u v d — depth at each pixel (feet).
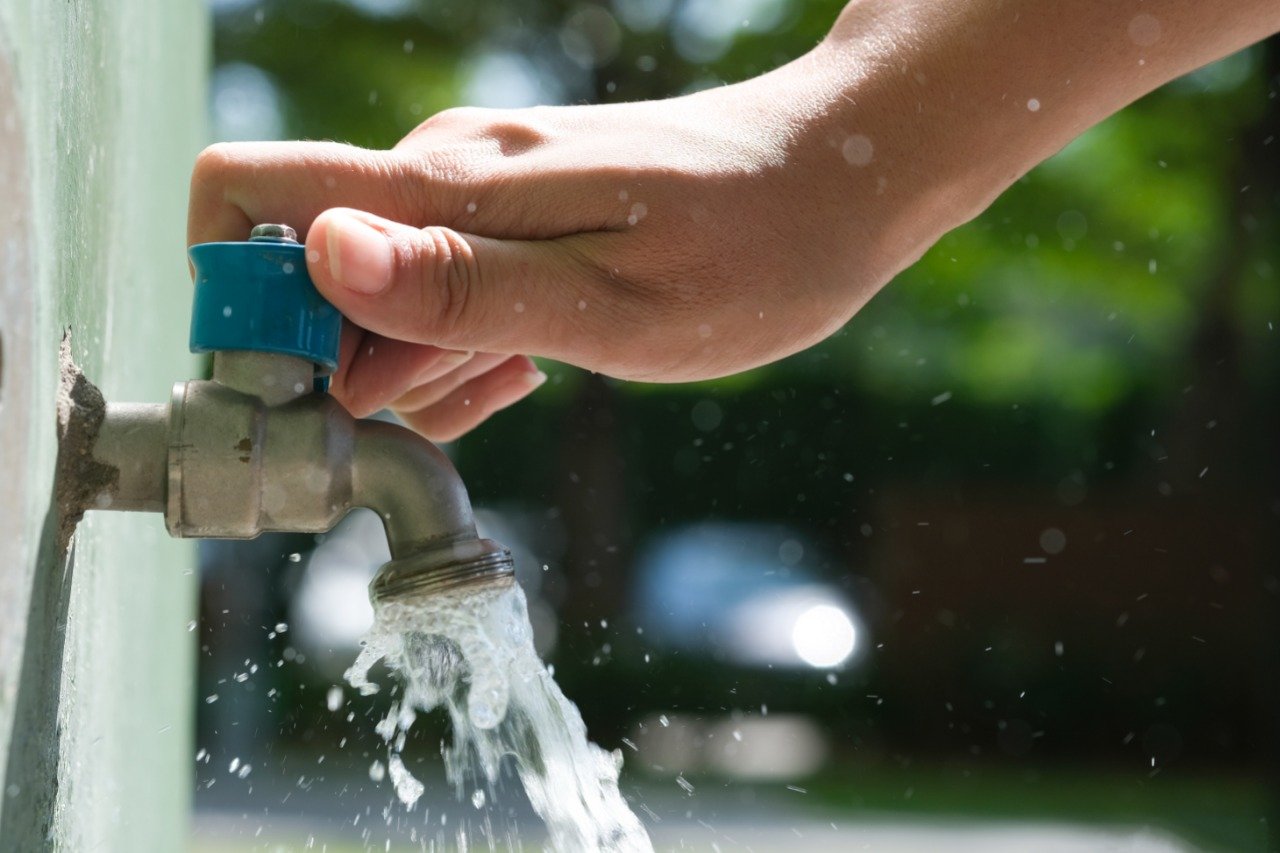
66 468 4.47
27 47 3.92
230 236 5.63
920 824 31.81
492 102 48.52
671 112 6.19
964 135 6.30
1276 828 30.37
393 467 4.98
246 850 23.95
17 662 3.86
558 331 5.63
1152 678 49.29
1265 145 45.73
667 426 58.23
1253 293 48.29
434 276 5.27
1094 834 30.89
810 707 47.60
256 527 4.75
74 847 5.38
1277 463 38.81
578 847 5.52
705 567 56.29
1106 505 52.37
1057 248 52.47
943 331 58.49
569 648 48.42
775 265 5.97
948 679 50.67
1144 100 48.67
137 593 7.68
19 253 3.70
